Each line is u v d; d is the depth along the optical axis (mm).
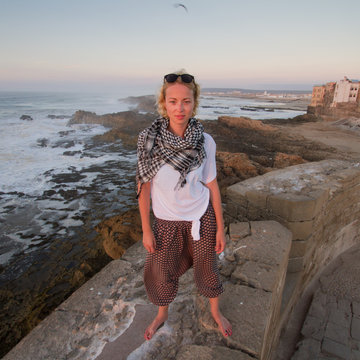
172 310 2098
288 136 23141
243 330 1800
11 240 7277
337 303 3729
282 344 3326
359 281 4059
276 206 3262
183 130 1386
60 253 6754
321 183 3857
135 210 8859
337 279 4160
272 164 14391
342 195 4066
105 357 1763
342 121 32188
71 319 2037
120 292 2289
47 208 9188
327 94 41688
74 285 5754
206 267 1622
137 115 32406
